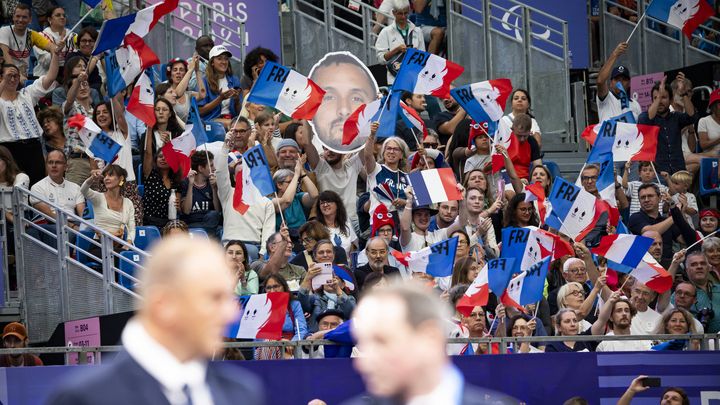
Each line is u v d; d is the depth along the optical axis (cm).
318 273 3228
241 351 3128
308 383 2697
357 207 4038
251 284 3359
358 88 4097
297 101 3709
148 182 3919
